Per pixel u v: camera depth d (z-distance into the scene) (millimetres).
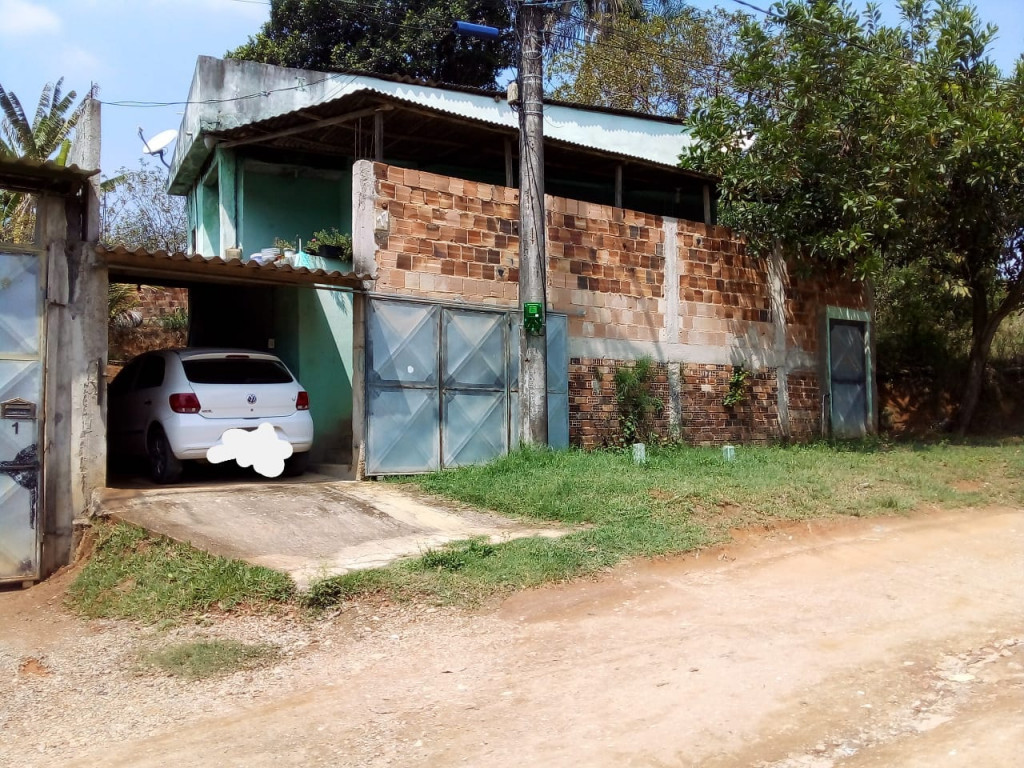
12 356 8469
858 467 12461
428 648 6004
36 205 8836
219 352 10812
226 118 14914
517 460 11125
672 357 14203
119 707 5176
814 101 13734
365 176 11133
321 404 12453
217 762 4371
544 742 4457
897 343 19797
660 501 9570
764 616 6539
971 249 16578
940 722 4562
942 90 14242
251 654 5906
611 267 13547
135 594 7086
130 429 11211
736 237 15297
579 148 13922
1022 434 17516
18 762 4480
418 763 4266
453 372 11711
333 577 6875
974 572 7844
